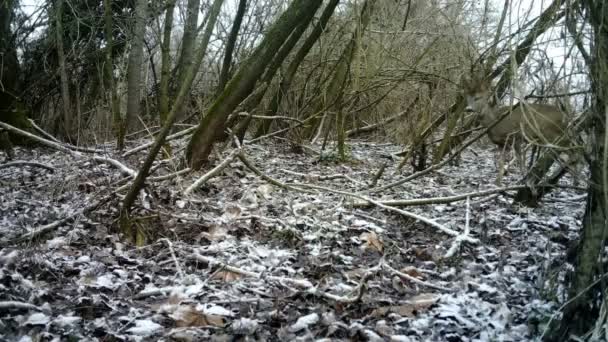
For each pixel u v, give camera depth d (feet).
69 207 21.62
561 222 22.63
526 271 18.03
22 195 24.16
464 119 33.58
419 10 36.78
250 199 23.59
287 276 17.10
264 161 32.68
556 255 18.92
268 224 20.94
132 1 43.29
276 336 13.61
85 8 42.42
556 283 15.44
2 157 32.09
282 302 15.20
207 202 22.61
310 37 36.22
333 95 35.09
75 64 42.09
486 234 20.27
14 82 40.68
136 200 21.01
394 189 27.76
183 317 14.08
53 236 19.24
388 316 14.80
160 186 23.40
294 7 26.27
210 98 39.60
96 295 14.97
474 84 21.80
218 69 44.93
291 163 33.37
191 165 26.91
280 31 26.48
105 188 22.27
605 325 12.14
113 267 16.96
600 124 12.25
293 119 33.83
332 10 34.81
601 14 11.80
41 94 43.32
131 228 19.44
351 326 13.85
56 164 28.25
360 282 16.07
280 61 31.32
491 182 30.25
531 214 24.00
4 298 14.30
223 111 26.61
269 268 17.43
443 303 15.74
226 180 26.78
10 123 36.04
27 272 16.14
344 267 17.98
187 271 17.26
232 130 32.58
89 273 16.30
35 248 17.08
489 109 21.38
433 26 34.37
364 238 20.33
